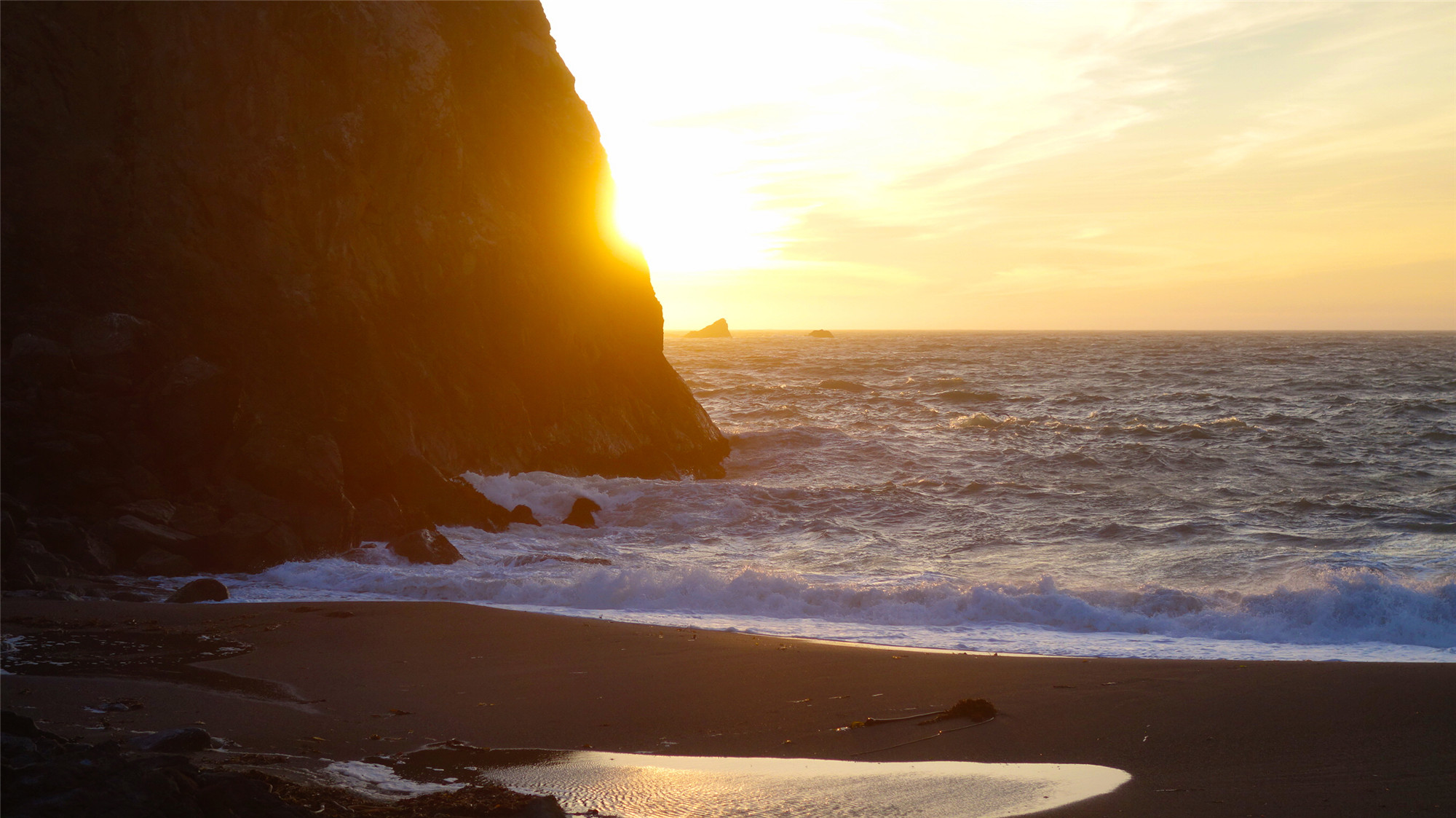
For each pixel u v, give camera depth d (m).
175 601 12.92
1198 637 11.94
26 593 12.60
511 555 16.92
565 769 6.88
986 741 7.67
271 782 5.50
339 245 20.36
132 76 19.80
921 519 21.00
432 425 21.12
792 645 11.01
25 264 17.94
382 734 7.69
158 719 7.64
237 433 17.30
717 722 8.17
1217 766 7.03
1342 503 21.61
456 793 5.87
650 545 18.84
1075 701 8.73
